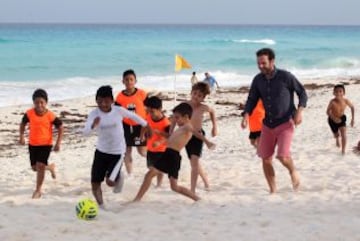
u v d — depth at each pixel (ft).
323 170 45.09
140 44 310.45
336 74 195.42
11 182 43.14
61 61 206.80
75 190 39.19
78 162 54.90
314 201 34.58
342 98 53.26
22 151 66.39
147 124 33.83
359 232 27.48
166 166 34.24
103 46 286.25
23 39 347.15
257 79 34.71
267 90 34.22
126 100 40.98
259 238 27.02
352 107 53.62
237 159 51.60
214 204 34.27
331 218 30.32
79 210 30.94
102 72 178.19
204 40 368.89
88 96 124.57
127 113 33.42
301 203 34.14
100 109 32.96
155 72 183.11
